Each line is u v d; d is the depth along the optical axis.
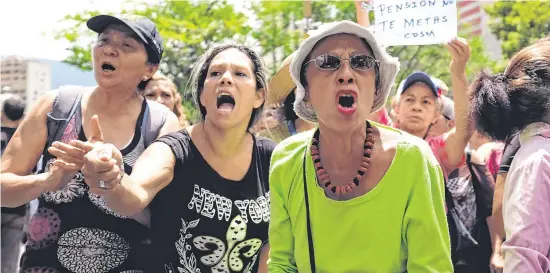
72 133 2.32
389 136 1.82
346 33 1.76
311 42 1.76
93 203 2.27
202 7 9.98
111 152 1.85
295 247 1.87
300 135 1.97
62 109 2.35
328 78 1.73
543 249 1.67
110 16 2.39
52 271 2.27
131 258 2.32
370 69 1.76
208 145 2.28
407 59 11.22
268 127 3.05
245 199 2.26
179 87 9.74
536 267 1.65
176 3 9.87
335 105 1.73
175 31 9.63
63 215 2.27
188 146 2.26
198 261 2.22
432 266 1.71
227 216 2.22
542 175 1.73
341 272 1.78
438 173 1.77
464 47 3.08
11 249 3.95
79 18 9.30
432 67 11.22
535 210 1.69
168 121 2.51
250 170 2.31
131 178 2.05
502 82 2.00
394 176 1.73
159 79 3.54
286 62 2.93
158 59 2.55
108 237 2.29
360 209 1.74
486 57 10.27
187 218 2.20
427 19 3.07
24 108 4.43
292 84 2.94
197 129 2.32
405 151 1.75
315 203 1.80
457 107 3.16
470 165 3.26
